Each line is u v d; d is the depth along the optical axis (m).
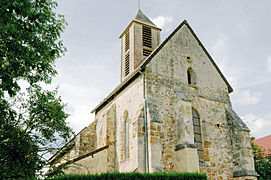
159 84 18.97
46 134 11.70
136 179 11.77
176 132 17.95
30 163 10.76
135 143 16.53
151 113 17.12
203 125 19.83
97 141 25.08
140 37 26.75
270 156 26.66
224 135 20.41
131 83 20.55
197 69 21.81
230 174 19.08
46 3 10.38
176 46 21.44
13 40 9.45
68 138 12.11
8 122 10.71
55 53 10.98
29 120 11.33
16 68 9.57
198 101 20.50
